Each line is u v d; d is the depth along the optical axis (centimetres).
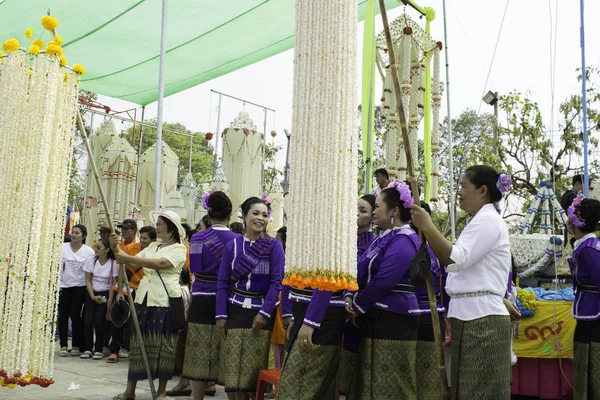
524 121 1652
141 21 948
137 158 1561
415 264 301
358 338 384
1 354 382
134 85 1277
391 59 294
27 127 393
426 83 855
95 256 781
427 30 868
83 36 993
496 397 293
